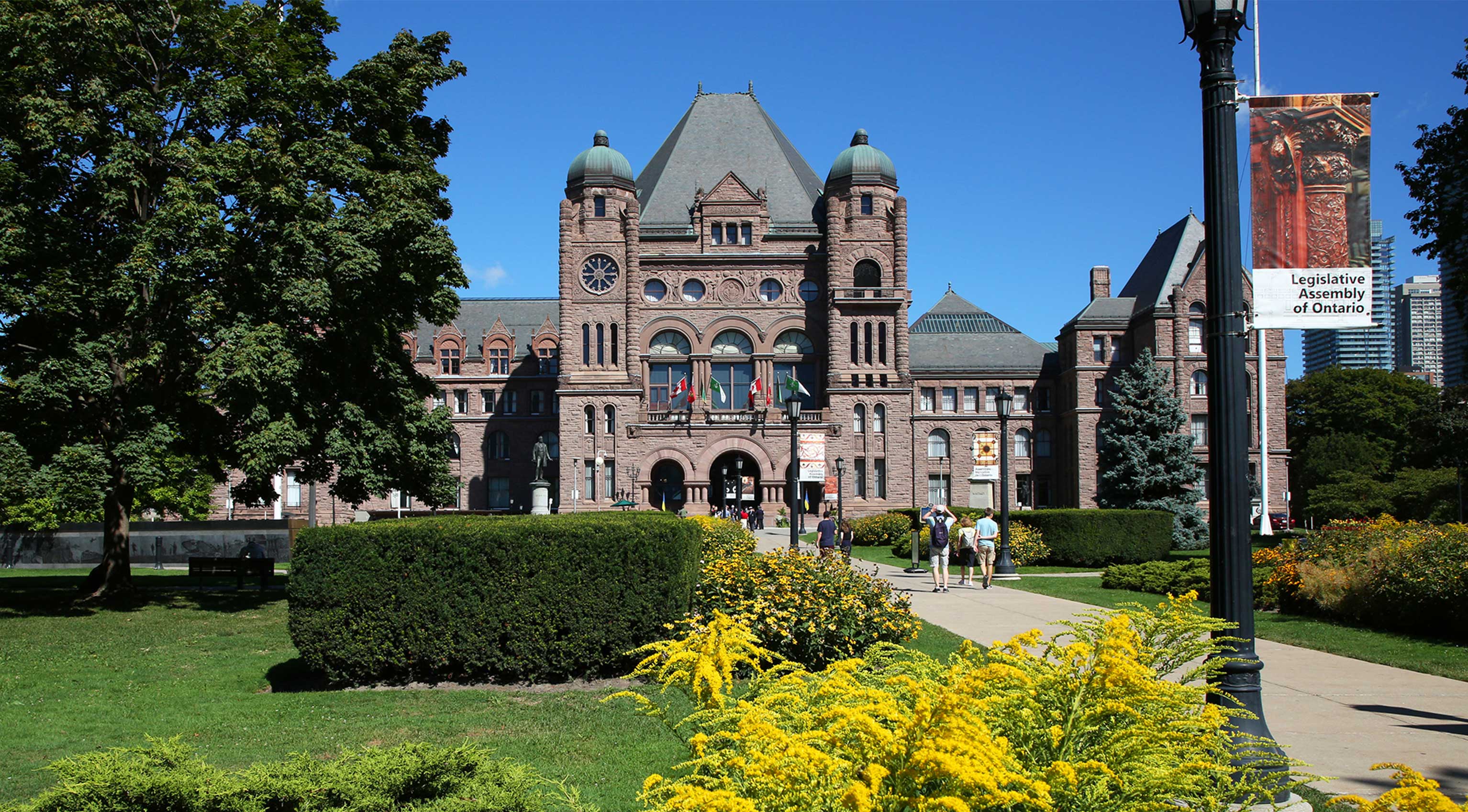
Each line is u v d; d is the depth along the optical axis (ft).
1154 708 18.90
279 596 95.35
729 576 54.90
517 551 48.37
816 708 19.44
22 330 88.38
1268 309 29.66
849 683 18.37
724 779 17.43
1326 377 323.98
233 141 87.56
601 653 48.39
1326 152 29.63
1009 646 20.43
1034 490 270.87
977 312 295.69
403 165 96.02
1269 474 241.14
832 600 50.24
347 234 84.94
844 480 241.96
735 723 19.66
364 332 91.61
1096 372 254.88
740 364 251.60
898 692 19.22
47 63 79.82
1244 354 27.32
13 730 40.65
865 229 247.70
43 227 81.61
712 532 90.02
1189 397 242.58
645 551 48.88
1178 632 21.26
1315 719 37.17
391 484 99.14
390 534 48.67
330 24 99.71
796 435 102.22
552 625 48.06
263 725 40.42
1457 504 219.20
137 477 79.10
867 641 49.42
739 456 249.34
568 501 241.55
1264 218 29.86
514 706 42.98
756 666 22.15
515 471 283.59
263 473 80.94
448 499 106.11
